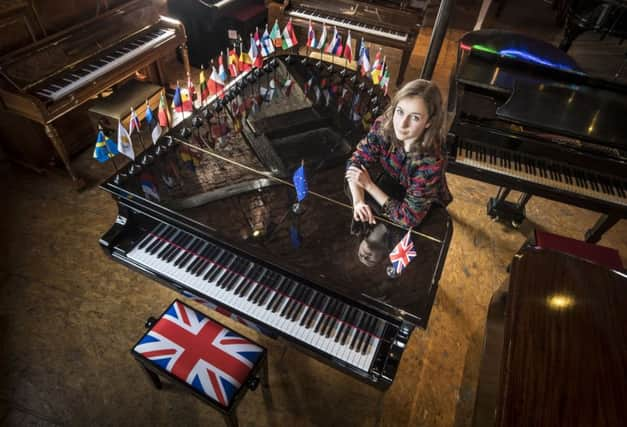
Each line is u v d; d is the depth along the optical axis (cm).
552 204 367
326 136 242
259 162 220
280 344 259
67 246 295
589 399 147
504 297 219
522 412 143
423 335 269
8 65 273
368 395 241
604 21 456
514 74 301
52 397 227
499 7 671
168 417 225
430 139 186
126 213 206
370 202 203
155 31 365
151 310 267
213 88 285
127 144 206
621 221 362
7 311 258
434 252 185
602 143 260
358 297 168
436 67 523
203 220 188
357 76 298
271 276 195
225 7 434
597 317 174
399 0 425
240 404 231
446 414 237
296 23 452
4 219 307
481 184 378
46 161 340
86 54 312
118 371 238
